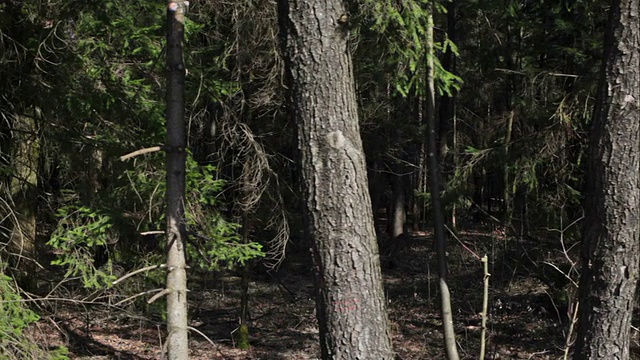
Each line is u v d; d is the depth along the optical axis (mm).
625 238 6438
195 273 18656
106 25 8531
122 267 10891
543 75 13047
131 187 8766
